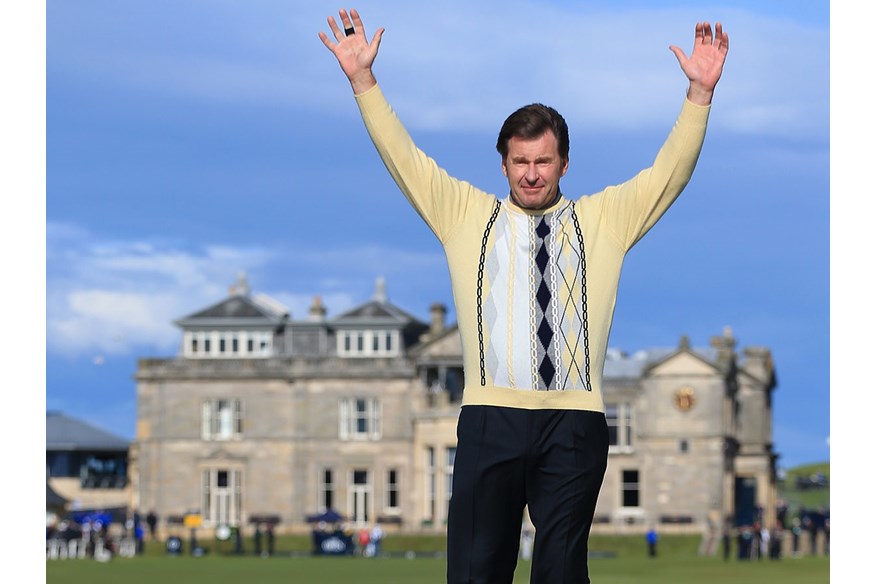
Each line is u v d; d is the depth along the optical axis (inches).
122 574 2655.0
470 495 310.2
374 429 4746.6
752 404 4867.1
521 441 308.0
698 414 4473.4
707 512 4419.3
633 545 4259.4
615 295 316.8
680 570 2866.6
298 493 4746.6
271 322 4891.7
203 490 4768.7
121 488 5324.8
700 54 321.4
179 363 4817.9
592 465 309.4
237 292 5118.1
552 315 311.3
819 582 2320.4
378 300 4931.1
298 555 4276.6
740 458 4800.7
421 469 4685.0
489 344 312.3
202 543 4539.9
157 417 4800.7
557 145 313.0
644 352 4778.5
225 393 4793.3
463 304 316.5
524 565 2903.5
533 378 309.1
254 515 4751.5
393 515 4687.5
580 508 308.8
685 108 319.9
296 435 4758.9
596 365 312.3
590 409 310.0
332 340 4913.9
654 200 318.0
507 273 313.9
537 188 313.6
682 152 317.7
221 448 4773.6
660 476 4471.0
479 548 310.7
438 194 322.0
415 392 4724.4
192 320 4904.0
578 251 314.7
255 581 2330.2
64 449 5251.0
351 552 4249.5
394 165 323.9
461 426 314.2
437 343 4724.4
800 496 5698.8
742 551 3782.0
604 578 2463.1
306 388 4778.5
